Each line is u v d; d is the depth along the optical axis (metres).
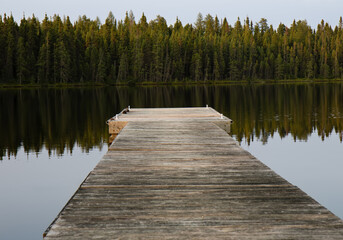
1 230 5.84
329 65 88.25
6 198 7.34
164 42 83.00
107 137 14.34
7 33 69.81
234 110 23.20
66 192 7.71
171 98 35.56
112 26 92.69
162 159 6.59
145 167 5.97
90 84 69.62
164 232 3.38
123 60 74.62
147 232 3.38
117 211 3.92
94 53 72.25
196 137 9.05
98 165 6.10
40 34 73.12
